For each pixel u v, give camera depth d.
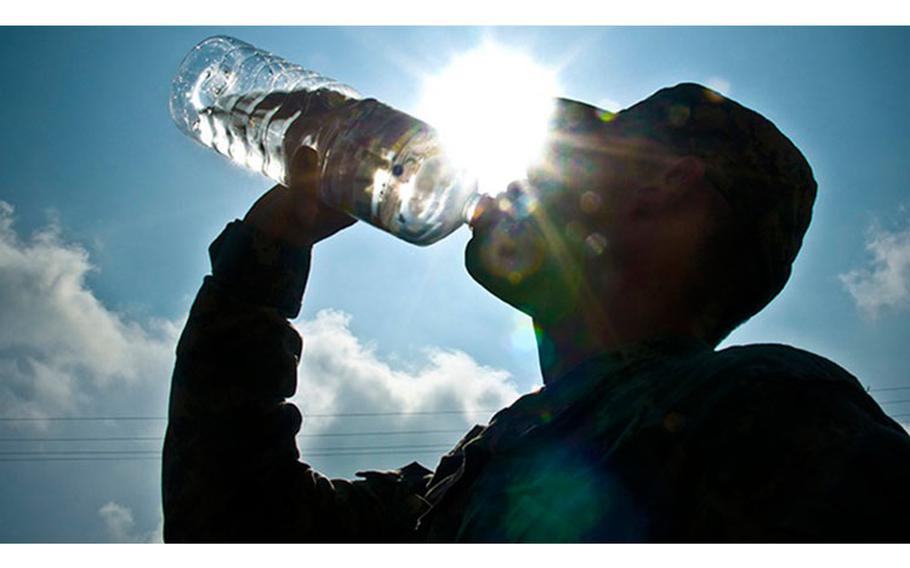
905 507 1.03
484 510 1.34
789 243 1.57
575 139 1.63
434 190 2.14
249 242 1.91
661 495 1.17
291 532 1.80
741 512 1.09
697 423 1.18
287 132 2.33
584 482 1.25
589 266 1.55
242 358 1.86
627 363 1.40
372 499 1.95
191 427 1.83
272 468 1.83
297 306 1.96
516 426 1.44
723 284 1.51
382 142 2.12
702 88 1.62
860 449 1.08
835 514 1.04
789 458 1.09
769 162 1.55
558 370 1.58
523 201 1.63
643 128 1.59
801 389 1.16
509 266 1.61
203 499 1.78
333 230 2.06
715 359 1.27
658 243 1.51
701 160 1.53
